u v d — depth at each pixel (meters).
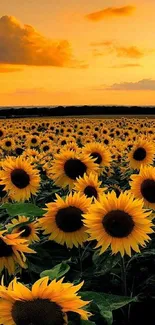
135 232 1.47
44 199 2.97
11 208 1.23
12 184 2.60
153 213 2.05
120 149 5.94
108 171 3.93
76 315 0.80
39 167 4.00
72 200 1.73
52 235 1.72
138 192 2.10
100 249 1.57
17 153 6.88
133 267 1.85
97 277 1.70
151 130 9.49
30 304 0.78
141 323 1.59
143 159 3.90
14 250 1.19
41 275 0.97
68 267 0.98
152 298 1.64
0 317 0.80
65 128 9.86
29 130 11.21
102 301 0.99
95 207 1.49
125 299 1.02
